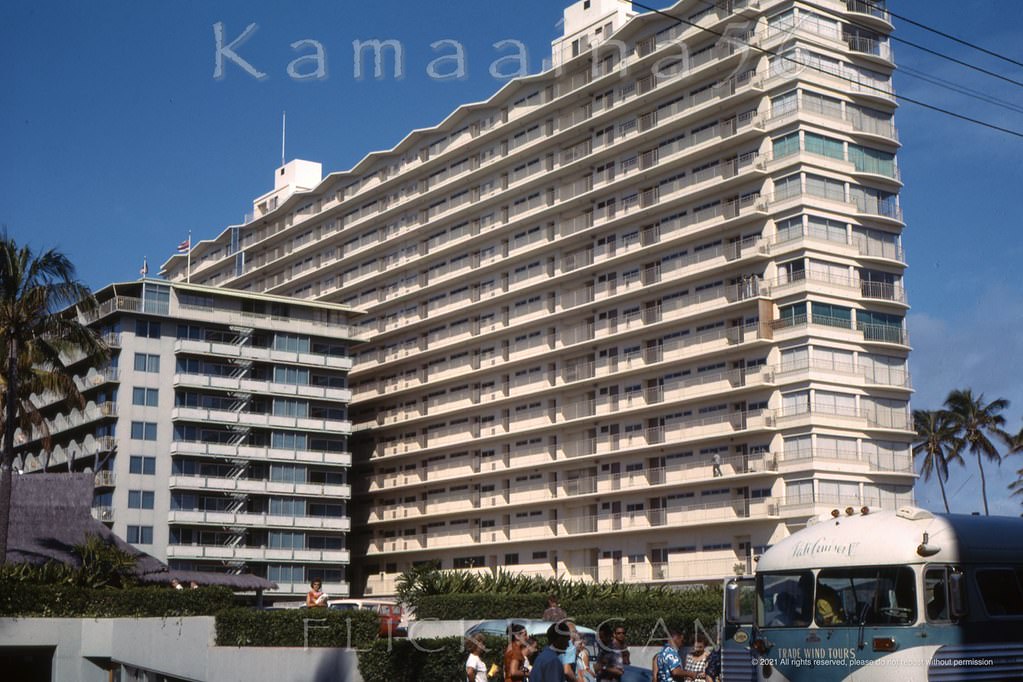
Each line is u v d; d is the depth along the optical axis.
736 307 77.31
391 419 107.94
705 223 81.00
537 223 95.56
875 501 73.62
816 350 73.62
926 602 16.83
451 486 100.31
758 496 75.00
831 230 75.75
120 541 62.94
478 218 101.62
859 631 17.30
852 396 74.38
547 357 92.56
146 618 44.88
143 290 92.50
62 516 62.81
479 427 98.88
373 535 107.75
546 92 96.50
